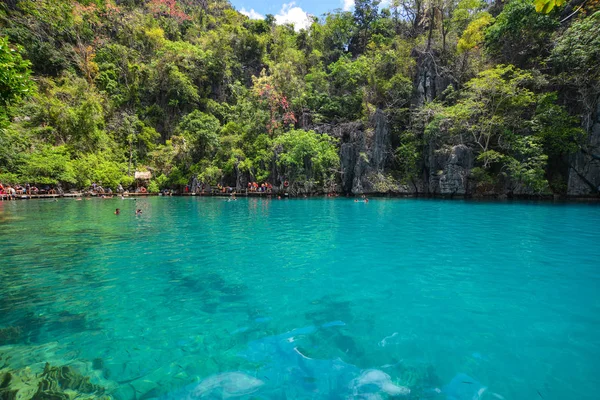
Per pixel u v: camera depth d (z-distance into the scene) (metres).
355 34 45.59
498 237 10.20
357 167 31.95
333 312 4.83
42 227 13.05
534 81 24.67
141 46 48.50
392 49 35.06
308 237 10.70
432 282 6.05
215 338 4.09
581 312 4.68
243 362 3.58
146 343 3.99
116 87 42.78
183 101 44.84
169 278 6.48
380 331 4.23
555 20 24.45
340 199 29.20
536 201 23.81
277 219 15.44
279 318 4.66
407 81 31.84
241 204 24.48
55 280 6.39
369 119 32.91
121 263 7.62
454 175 27.02
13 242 10.05
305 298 5.39
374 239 10.20
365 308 4.95
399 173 32.50
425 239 10.09
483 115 26.20
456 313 4.70
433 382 3.18
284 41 49.34
